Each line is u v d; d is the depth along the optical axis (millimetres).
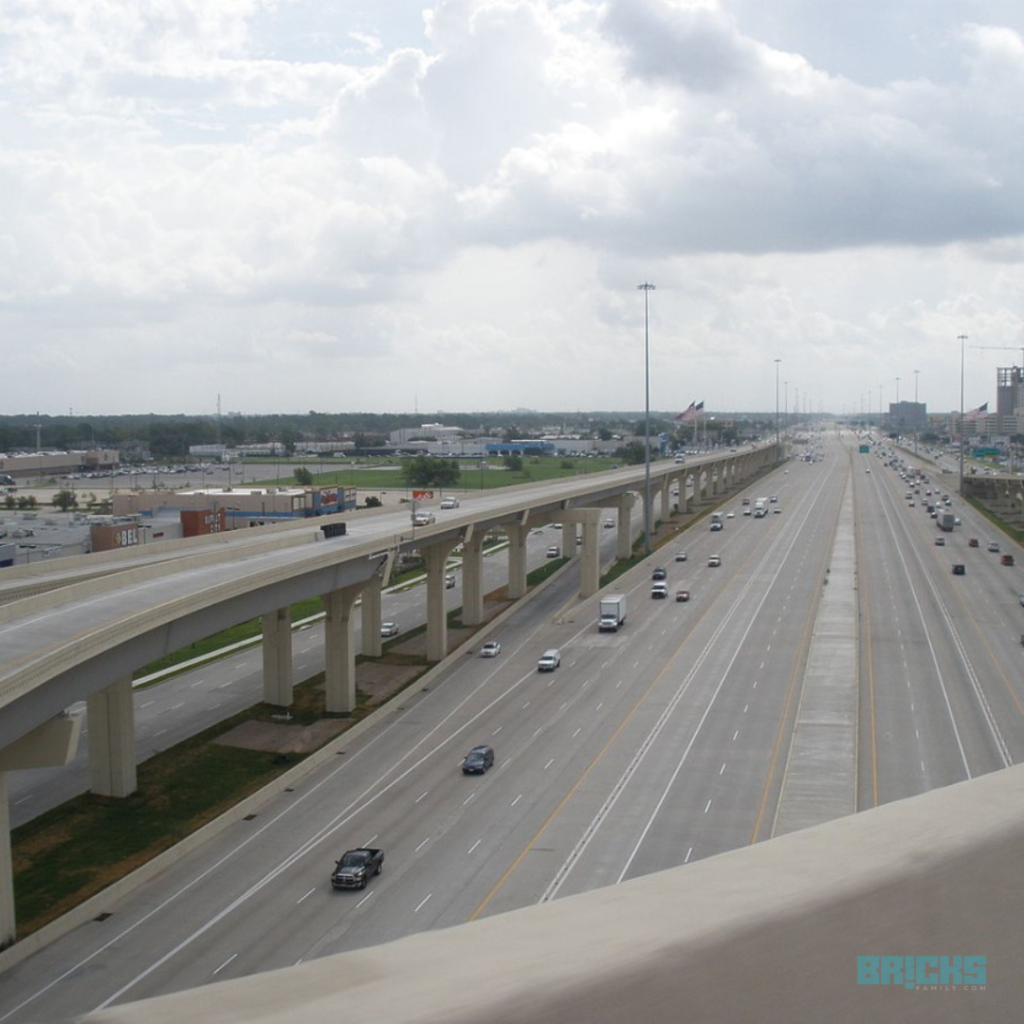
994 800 4098
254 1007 2736
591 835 32344
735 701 46719
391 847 32125
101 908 28375
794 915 3338
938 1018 3592
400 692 50250
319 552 48062
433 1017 2709
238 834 33750
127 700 36875
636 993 3014
